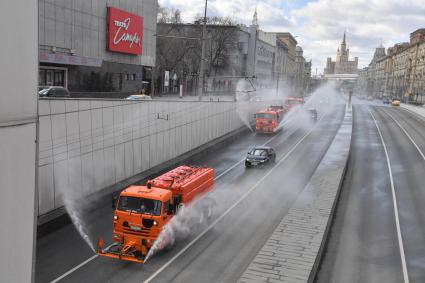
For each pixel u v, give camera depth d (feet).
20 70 19.97
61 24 135.95
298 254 48.39
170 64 277.03
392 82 536.83
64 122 62.08
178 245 53.93
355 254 53.78
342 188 86.43
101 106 70.69
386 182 91.71
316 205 68.03
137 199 49.26
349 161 113.80
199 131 117.50
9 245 19.62
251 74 357.41
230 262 49.39
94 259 49.08
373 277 47.55
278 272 43.50
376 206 74.64
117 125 75.56
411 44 450.30
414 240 59.11
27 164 21.02
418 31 434.30
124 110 77.56
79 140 65.57
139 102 82.64
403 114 260.83
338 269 49.24
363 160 115.14
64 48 138.21
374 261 51.88
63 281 43.62
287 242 51.85
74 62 142.20
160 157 93.15
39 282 43.14
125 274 45.68
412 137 159.94
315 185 80.94
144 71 204.54
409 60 455.63
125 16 168.55
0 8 18.10
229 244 54.80
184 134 106.32
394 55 544.62
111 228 59.16
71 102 63.31
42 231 55.42
